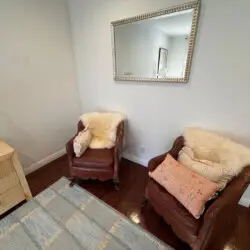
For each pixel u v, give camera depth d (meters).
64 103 2.40
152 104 1.86
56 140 2.41
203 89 1.48
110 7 1.74
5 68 1.69
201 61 1.41
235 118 1.42
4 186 1.45
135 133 2.16
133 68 1.83
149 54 1.66
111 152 1.80
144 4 1.53
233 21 1.19
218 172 1.17
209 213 0.95
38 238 1.32
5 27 1.61
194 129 1.54
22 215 1.51
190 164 1.32
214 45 1.32
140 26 1.62
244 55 1.23
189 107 1.62
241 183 1.08
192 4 1.28
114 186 1.86
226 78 1.35
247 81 1.28
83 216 1.50
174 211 1.14
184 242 1.27
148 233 1.36
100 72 2.17
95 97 2.40
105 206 1.60
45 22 1.91
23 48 1.78
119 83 2.04
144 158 2.22
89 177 1.79
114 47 1.87
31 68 1.90
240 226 1.40
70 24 2.18
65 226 1.41
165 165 1.34
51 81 2.15
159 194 1.26
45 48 1.98
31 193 1.76
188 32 1.38
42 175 2.08
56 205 1.61
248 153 1.18
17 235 1.34
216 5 1.22
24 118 1.96
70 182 1.92
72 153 1.76
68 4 2.07
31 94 1.97
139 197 1.72
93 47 2.09
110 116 2.04
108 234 1.35
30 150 2.10
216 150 1.34
